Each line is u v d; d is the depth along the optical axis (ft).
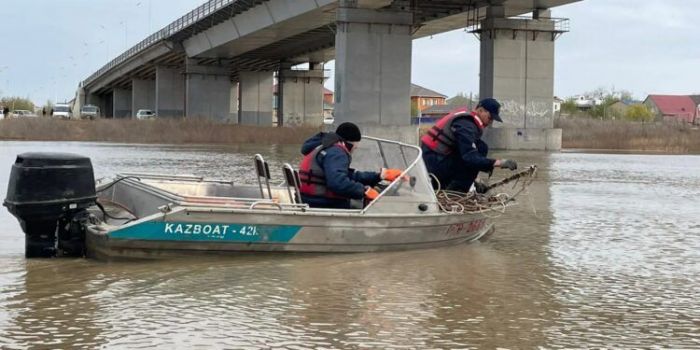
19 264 32.68
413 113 521.65
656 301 28.94
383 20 158.10
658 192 74.38
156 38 276.62
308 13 165.48
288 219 33.73
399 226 36.19
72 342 22.68
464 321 25.75
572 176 95.20
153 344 22.62
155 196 35.32
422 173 37.06
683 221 52.24
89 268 32.07
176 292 28.71
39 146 156.35
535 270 34.35
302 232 34.24
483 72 178.91
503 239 43.16
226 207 33.14
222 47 236.43
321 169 35.65
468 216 38.93
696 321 26.25
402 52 159.74
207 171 88.99
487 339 23.77
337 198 35.88
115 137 198.39
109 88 460.55
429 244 38.06
